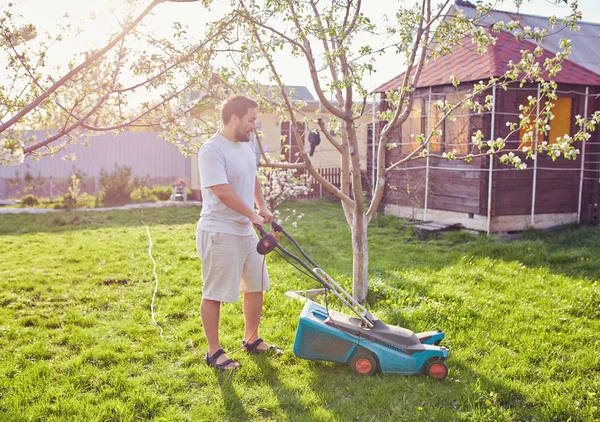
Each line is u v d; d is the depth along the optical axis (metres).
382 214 12.12
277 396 3.66
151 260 7.71
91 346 4.49
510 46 10.58
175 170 19.02
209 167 3.88
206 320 4.07
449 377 3.92
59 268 7.29
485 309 5.34
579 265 7.21
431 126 10.98
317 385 3.82
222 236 3.95
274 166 5.21
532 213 10.02
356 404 3.56
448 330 4.81
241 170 4.04
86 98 4.50
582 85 10.22
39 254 8.26
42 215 13.03
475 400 3.53
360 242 5.64
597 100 10.44
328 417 3.38
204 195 4.07
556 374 4.00
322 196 16.73
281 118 5.46
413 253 8.27
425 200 11.09
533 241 8.84
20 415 3.35
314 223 11.42
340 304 5.53
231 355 4.27
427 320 5.06
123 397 3.63
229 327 4.87
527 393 3.68
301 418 3.38
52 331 4.82
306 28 4.21
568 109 10.39
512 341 4.56
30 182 17.59
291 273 6.78
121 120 4.35
